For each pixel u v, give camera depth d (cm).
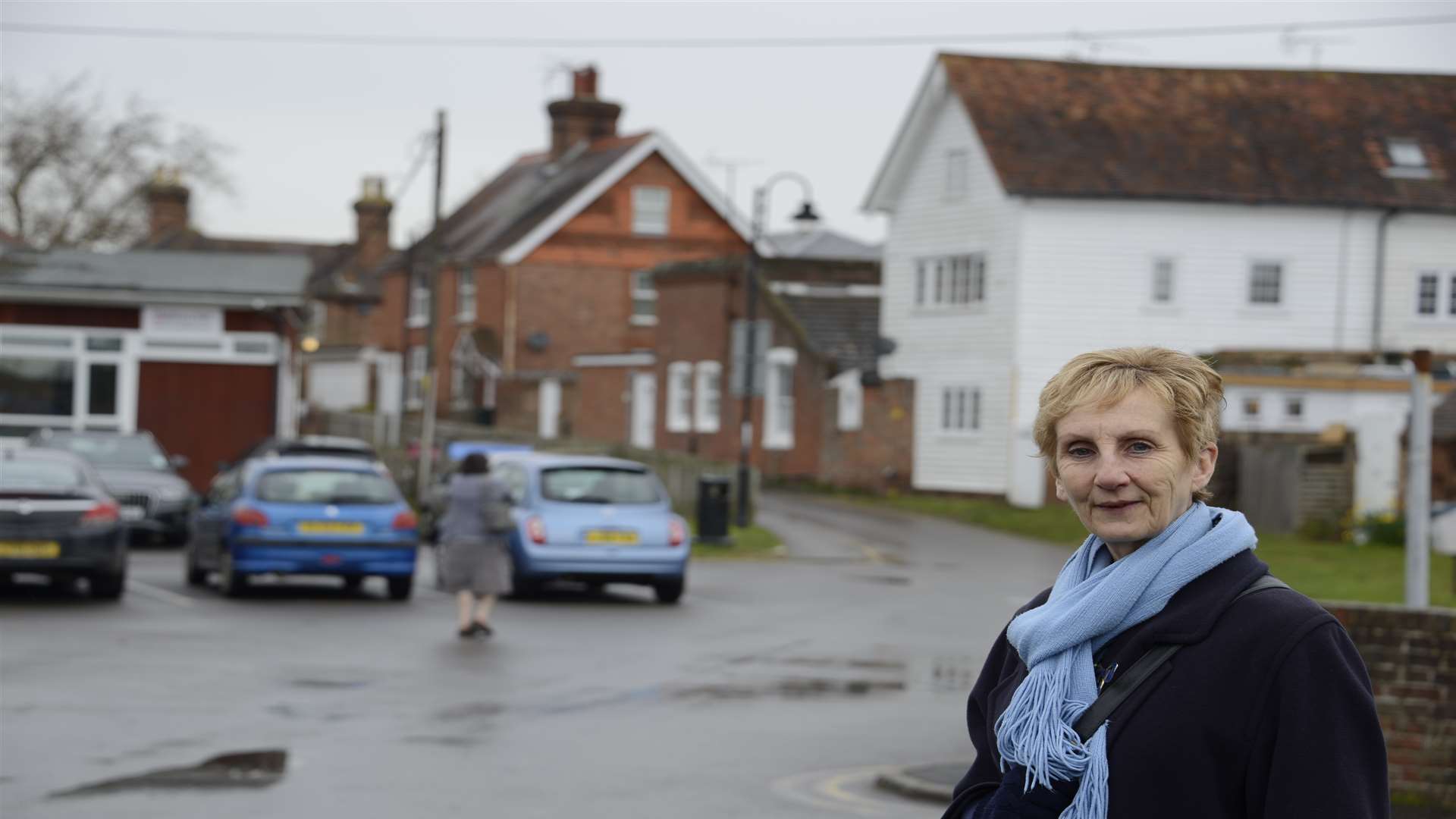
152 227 6731
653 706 1209
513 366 5381
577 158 5925
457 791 891
